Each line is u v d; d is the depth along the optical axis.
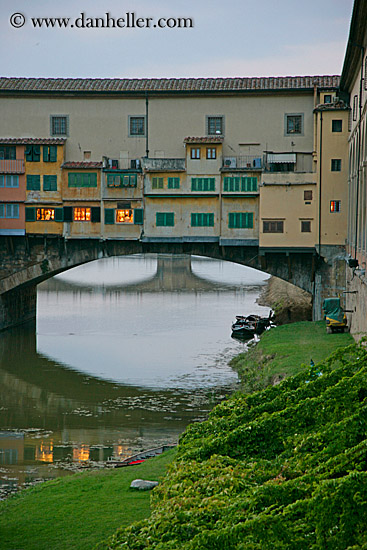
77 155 73.81
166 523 17.92
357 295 53.12
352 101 63.47
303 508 16.25
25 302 87.44
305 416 23.69
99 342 76.88
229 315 94.69
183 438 25.91
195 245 72.56
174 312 97.81
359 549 15.12
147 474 33.09
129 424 48.91
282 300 101.25
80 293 120.25
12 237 73.88
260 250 69.81
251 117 71.69
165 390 57.12
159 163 71.56
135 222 71.88
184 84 73.38
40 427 48.41
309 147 71.12
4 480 38.22
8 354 70.50
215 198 70.88
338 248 68.44
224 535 16.09
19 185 72.81
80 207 72.56
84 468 40.19
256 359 59.28
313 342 58.62
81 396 56.12
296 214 69.12
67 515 28.02
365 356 26.02
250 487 19.19
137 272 156.62
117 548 17.75
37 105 73.75
